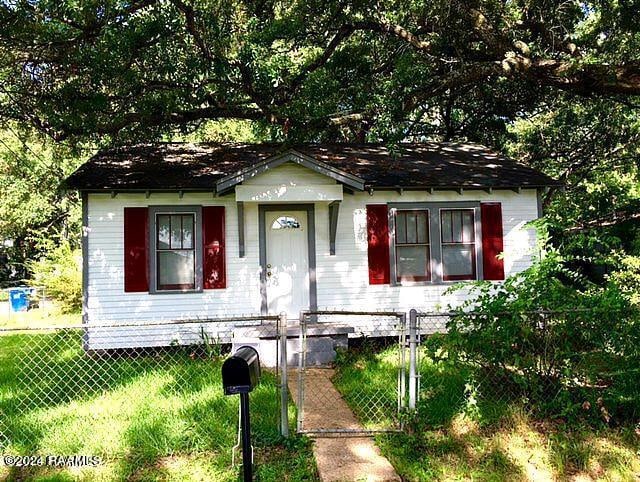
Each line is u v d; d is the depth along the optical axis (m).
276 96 12.55
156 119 12.34
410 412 5.55
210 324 10.53
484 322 5.66
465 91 16.64
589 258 6.81
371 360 8.88
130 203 10.41
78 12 9.41
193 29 10.52
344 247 11.05
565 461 5.09
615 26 11.62
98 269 10.24
